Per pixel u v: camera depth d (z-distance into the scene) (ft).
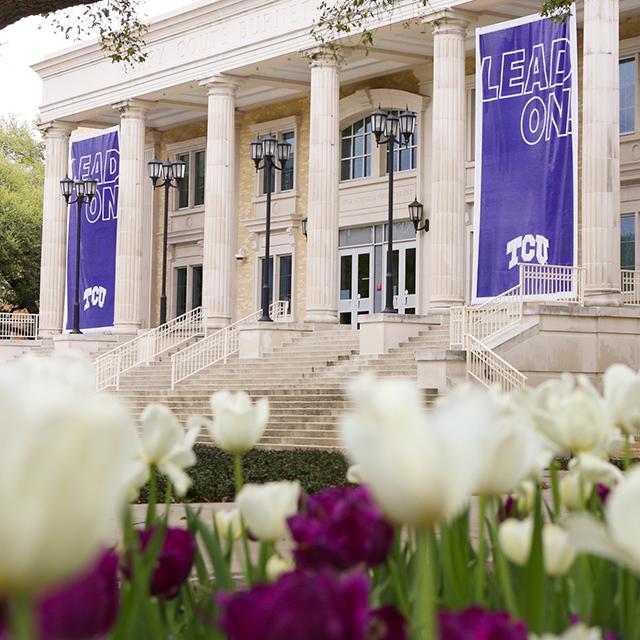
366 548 7.43
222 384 121.60
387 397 4.98
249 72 149.48
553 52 104.73
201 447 87.15
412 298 149.79
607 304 103.65
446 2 121.29
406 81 151.43
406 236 151.84
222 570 10.03
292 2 139.03
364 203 156.15
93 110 169.17
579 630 6.52
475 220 109.60
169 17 153.58
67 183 153.07
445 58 121.70
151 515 10.50
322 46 83.41
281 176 170.91
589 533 5.13
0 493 3.85
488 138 109.19
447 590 9.10
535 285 106.52
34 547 3.89
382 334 111.96
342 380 108.17
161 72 156.76
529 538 8.21
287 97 167.94
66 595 5.14
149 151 189.78
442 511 4.95
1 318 188.65
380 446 4.91
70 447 3.91
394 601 10.19
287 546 26.48
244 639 5.30
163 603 10.50
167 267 187.42
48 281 175.63
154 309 188.55
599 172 105.70
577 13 128.16
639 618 8.90
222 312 147.13
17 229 221.25
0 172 227.81
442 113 121.49
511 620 7.79
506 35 108.27
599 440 9.02
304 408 100.32
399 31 130.00
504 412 8.79
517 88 107.34
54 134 177.06
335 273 134.82
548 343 98.32
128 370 135.74
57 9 55.16
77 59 170.50
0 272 220.84
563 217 103.40
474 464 4.99
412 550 11.41
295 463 70.59
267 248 126.00
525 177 106.11
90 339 153.69
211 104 150.20
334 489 9.48
